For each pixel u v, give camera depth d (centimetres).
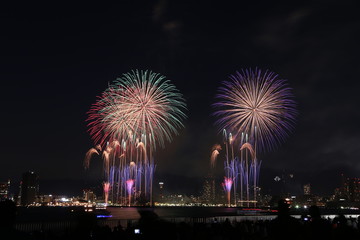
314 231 1070
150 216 671
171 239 656
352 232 1140
